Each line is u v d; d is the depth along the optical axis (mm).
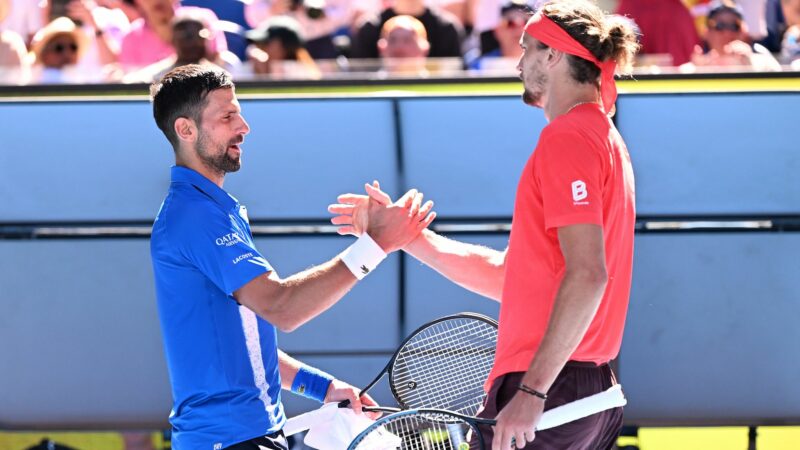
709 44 19641
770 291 16406
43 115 16750
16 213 16812
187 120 10594
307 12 20938
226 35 19672
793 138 16344
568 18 10078
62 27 18766
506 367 10031
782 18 20891
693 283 16469
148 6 20141
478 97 16547
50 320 16812
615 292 10172
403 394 11766
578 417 9648
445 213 16625
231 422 10391
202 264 10258
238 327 10445
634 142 16453
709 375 16453
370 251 10578
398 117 16609
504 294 10219
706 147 16406
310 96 16688
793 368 16391
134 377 16828
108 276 16766
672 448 17703
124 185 16766
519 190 10078
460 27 20516
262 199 16703
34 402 16875
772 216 16391
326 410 11242
